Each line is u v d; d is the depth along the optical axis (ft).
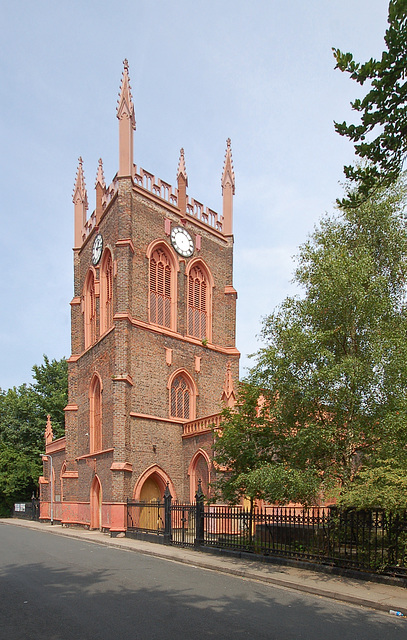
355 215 74.33
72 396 148.97
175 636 34.50
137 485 114.83
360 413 61.26
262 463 69.77
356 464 66.23
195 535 79.87
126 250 121.49
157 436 121.60
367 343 63.41
